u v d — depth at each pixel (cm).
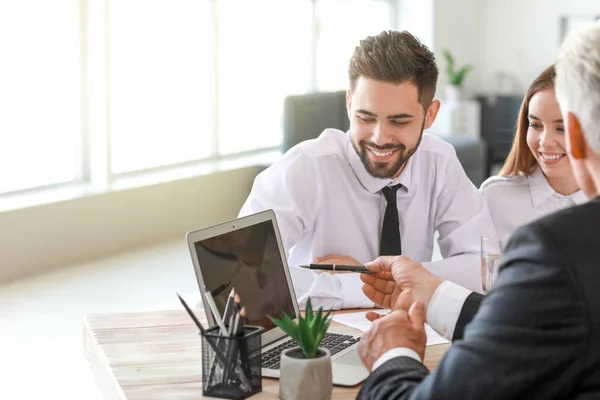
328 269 234
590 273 121
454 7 1148
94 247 674
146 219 722
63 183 694
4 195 645
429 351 212
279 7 934
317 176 277
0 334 479
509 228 304
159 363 196
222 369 175
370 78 242
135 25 755
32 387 402
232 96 879
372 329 168
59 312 523
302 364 172
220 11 854
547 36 1162
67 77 697
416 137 249
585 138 133
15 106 656
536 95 278
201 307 256
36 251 624
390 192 278
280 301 215
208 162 842
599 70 129
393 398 146
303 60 977
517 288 124
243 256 207
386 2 1110
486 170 1032
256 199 277
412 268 211
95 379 214
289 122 722
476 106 1124
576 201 297
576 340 119
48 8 675
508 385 123
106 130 710
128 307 534
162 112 791
